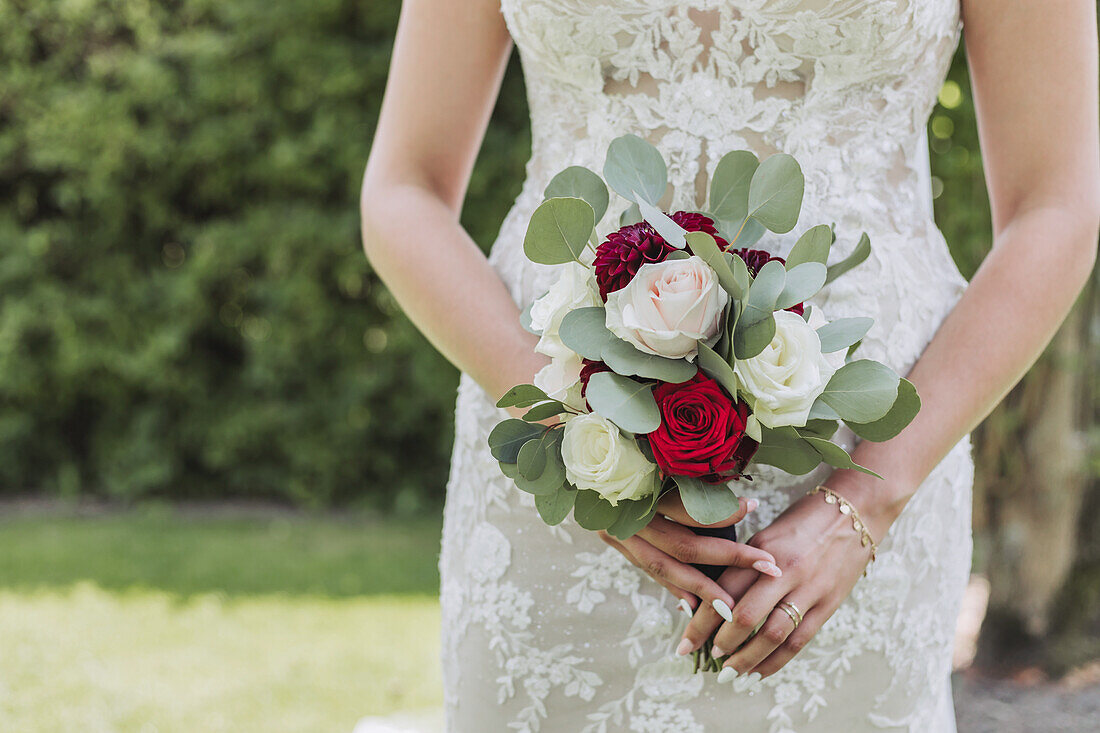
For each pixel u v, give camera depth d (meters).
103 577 4.88
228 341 6.31
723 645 1.17
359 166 5.95
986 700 3.50
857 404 1.10
